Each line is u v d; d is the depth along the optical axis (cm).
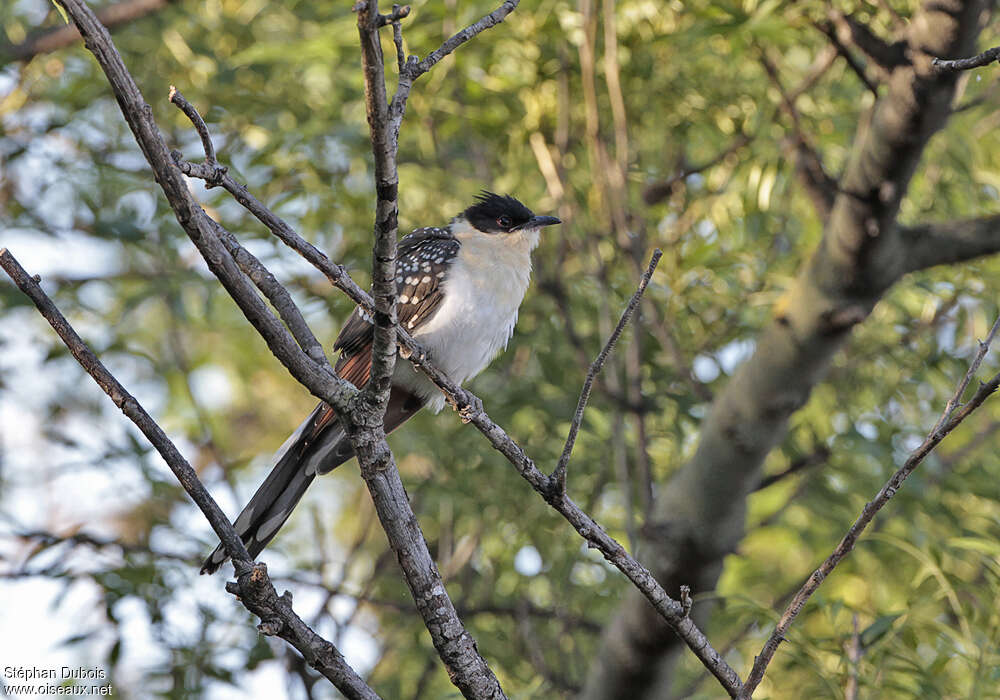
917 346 1191
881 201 873
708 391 1159
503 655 1200
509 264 973
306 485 762
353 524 1579
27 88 1292
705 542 964
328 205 1181
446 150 1312
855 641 707
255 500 757
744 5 1069
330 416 751
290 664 1093
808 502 1180
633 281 1111
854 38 893
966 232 928
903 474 542
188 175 507
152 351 1433
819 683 800
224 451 1433
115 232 1121
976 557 957
